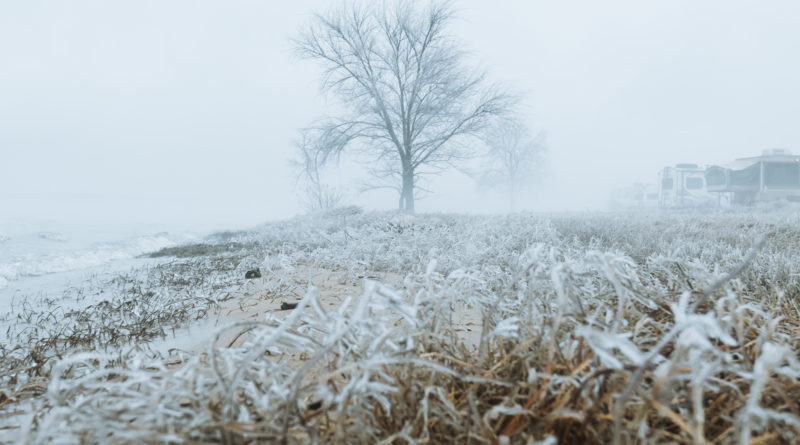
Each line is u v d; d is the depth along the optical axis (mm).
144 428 1019
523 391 1421
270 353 2145
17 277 7715
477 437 1121
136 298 4695
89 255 10469
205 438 1074
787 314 2318
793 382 1286
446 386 1521
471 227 8555
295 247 9320
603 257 1358
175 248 13070
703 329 935
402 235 8055
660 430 1075
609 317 1667
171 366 2197
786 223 10109
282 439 1076
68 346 2893
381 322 1599
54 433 1021
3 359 2564
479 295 2162
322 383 1214
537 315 1859
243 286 5055
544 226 7316
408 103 27844
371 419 1257
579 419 1101
